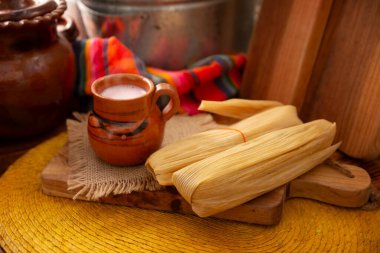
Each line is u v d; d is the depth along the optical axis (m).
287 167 0.52
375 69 0.57
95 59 0.69
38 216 0.53
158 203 0.53
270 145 0.52
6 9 0.57
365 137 0.59
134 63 0.70
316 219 0.52
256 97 0.71
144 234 0.50
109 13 0.71
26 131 0.65
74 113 0.64
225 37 0.79
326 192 0.54
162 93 0.53
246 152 0.51
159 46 0.73
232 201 0.49
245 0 0.82
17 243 0.49
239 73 0.77
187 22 0.72
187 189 0.48
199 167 0.49
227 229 0.51
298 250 0.48
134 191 0.53
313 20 0.61
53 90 0.62
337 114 0.62
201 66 0.74
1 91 0.59
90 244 0.49
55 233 0.50
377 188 0.56
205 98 0.73
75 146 0.59
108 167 0.56
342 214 0.53
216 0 0.72
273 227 0.51
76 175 0.54
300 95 0.64
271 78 0.68
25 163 0.61
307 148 0.53
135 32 0.72
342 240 0.50
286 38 0.65
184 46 0.74
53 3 0.60
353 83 0.60
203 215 0.49
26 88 0.60
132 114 0.51
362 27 0.59
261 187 0.50
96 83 0.53
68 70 0.65
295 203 0.55
